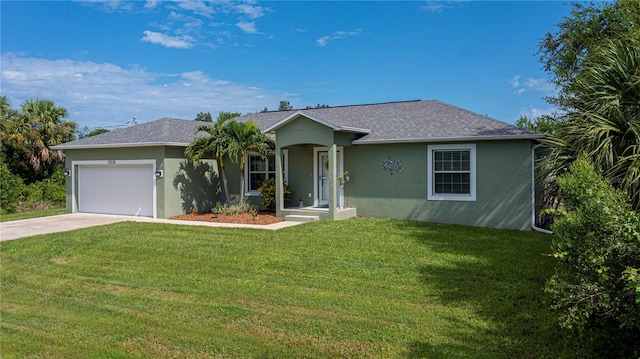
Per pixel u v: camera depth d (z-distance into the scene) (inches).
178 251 397.4
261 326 227.0
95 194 703.7
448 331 210.7
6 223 601.6
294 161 659.4
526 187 502.3
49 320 252.2
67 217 658.2
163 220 602.9
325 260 351.3
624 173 269.0
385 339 204.8
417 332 211.0
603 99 297.7
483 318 224.2
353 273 313.4
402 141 561.9
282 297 268.5
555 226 167.9
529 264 326.6
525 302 243.8
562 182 169.2
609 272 148.6
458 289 271.1
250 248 401.7
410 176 571.8
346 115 724.7
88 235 483.2
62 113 1008.9
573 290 152.9
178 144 625.6
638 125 273.6
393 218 584.7
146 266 353.1
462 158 542.0
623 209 150.3
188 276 321.1
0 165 855.1
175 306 262.5
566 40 601.0
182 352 203.2
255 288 287.7
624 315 142.2
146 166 650.2
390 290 274.7
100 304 273.7
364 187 604.7
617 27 513.3
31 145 924.0
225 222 571.5
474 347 193.2
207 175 695.1
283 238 446.3
